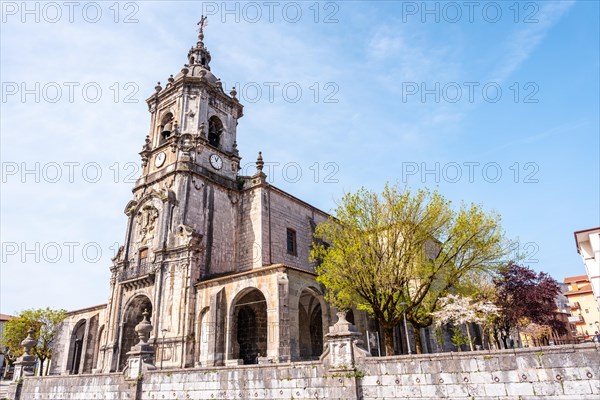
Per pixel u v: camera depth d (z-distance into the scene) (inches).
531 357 413.1
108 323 1255.5
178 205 1218.0
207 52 1653.5
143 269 1221.7
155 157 1406.3
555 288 1208.8
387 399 482.3
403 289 807.1
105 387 750.5
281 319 900.0
